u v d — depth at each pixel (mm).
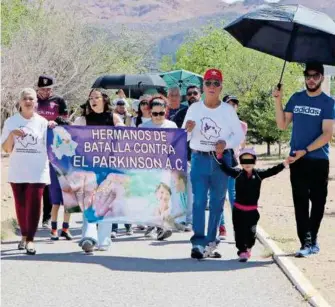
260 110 43344
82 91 44906
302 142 12617
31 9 45219
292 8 12664
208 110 12500
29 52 40062
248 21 13344
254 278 10961
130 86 27312
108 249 13320
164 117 14008
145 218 13383
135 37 74062
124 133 13336
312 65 12523
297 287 10281
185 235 15141
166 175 13375
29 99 12758
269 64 52750
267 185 26281
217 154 12367
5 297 9766
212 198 12586
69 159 13305
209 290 10188
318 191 12648
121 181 13344
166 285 10477
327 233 15023
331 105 12531
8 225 15586
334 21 13109
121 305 9383
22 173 12781
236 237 12359
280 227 15922
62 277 10930
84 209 13250
